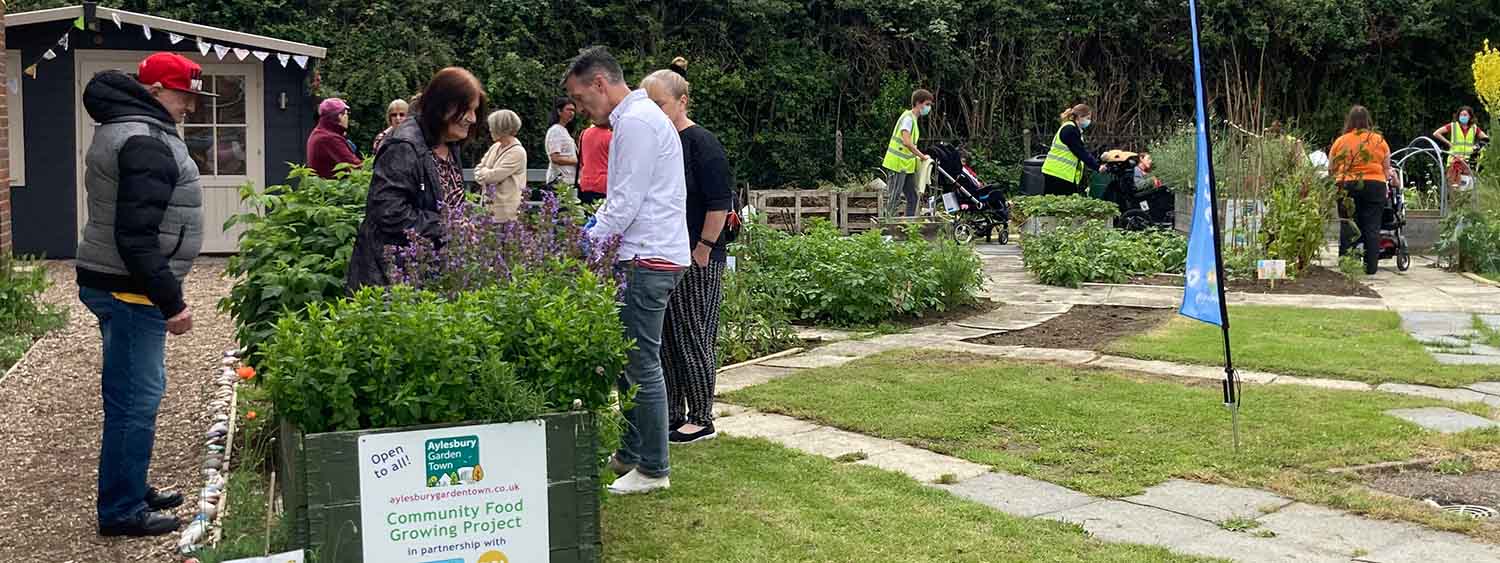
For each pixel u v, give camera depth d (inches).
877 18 940.0
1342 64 1025.5
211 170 602.2
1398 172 633.0
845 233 714.2
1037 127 985.5
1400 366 337.4
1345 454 250.5
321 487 160.4
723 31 900.0
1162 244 562.9
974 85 975.0
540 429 169.2
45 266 428.1
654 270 219.6
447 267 202.8
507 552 169.0
